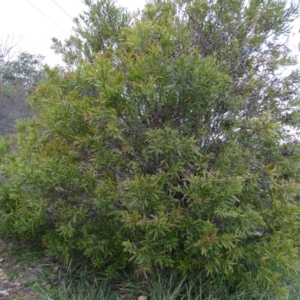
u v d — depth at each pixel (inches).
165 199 112.8
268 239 122.2
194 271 125.3
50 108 130.5
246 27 136.3
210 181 107.0
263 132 120.0
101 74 107.7
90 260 138.7
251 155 120.3
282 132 132.1
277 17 136.4
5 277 143.0
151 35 114.6
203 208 109.3
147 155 112.9
